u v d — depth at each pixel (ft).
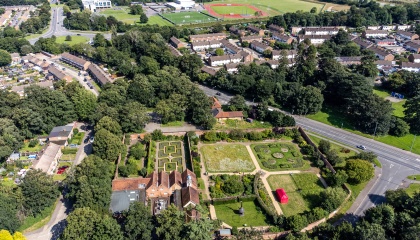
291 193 481.46
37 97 625.82
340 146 599.16
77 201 411.13
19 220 404.98
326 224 393.29
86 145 591.37
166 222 375.25
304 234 376.27
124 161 542.98
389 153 584.40
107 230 359.87
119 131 585.22
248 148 590.14
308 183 501.97
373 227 361.71
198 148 585.63
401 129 626.64
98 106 630.74
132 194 452.76
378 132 633.20
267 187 492.54
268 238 401.29
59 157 554.87
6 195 407.03
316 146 581.12
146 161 546.26
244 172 524.52
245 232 379.14
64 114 628.69
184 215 395.34
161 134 606.14
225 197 463.01
